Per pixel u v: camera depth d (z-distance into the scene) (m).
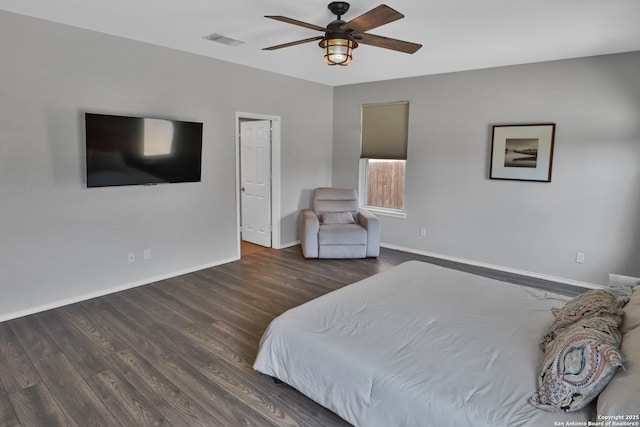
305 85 5.80
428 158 5.35
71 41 3.42
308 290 4.05
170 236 4.38
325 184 6.38
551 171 4.39
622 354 1.48
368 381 1.79
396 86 5.55
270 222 5.80
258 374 2.52
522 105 4.52
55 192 3.45
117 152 3.68
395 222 5.81
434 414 1.57
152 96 4.03
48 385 2.39
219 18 3.18
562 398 1.48
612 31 3.27
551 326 1.97
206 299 3.78
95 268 3.79
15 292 3.30
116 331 3.10
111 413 2.15
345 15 3.01
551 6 2.76
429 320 2.21
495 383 1.64
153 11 3.04
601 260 4.19
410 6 2.79
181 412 2.16
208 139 4.60
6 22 3.07
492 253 4.93
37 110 3.29
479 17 3.00
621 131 3.95
